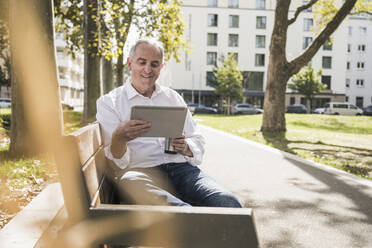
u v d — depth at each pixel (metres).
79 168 1.33
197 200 2.12
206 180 2.21
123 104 2.48
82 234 1.36
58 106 6.12
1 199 3.64
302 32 52.62
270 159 7.45
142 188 2.00
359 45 59.34
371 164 7.14
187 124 2.55
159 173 2.43
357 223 3.56
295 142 10.96
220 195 1.98
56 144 1.31
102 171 1.94
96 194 1.54
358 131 17.16
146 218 1.36
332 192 4.78
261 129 14.44
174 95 2.72
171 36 13.77
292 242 3.05
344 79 54.16
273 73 14.00
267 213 3.85
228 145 9.77
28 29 5.82
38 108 5.97
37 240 2.57
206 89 52.31
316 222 3.58
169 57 14.78
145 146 2.46
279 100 14.05
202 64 51.97
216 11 51.69
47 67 5.95
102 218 1.36
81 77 70.44
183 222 1.34
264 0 52.78
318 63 53.75
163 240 1.36
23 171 4.75
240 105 42.38
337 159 7.74
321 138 12.27
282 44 13.78
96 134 1.95
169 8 13.30
